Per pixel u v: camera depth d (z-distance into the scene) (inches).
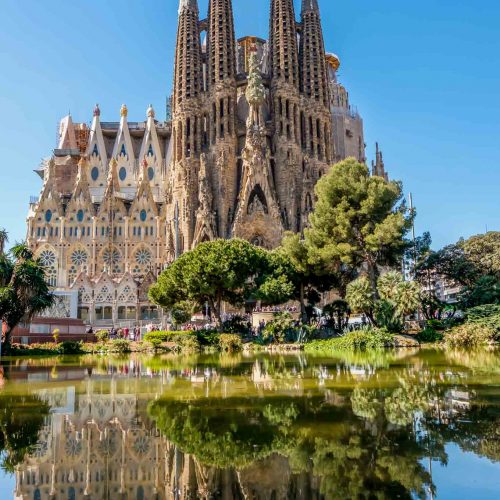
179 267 2416.3
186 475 434.3
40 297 2255.2
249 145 4352.9
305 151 4606.3
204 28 5024.6
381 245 2423.7
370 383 911.0
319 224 2524.6
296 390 845.8
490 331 1962.4
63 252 4702.3
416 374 1034.7
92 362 1601.9
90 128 5723.4
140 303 4052.7
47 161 5364.2
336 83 5767.7
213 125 4562.0
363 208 2391.7
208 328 2628.0
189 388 901.2
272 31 4785.9
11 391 896.9
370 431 552.4
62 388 930.7
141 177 4906.5
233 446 512.7
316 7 4931.1
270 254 2706.7
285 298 2487.7
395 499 370.3
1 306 2094.0
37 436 565.6
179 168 4525.1
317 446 503.8
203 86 4817.9
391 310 2121.1
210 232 4217.5
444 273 3139.8
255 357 1678.2
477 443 501.0
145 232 4808.1
